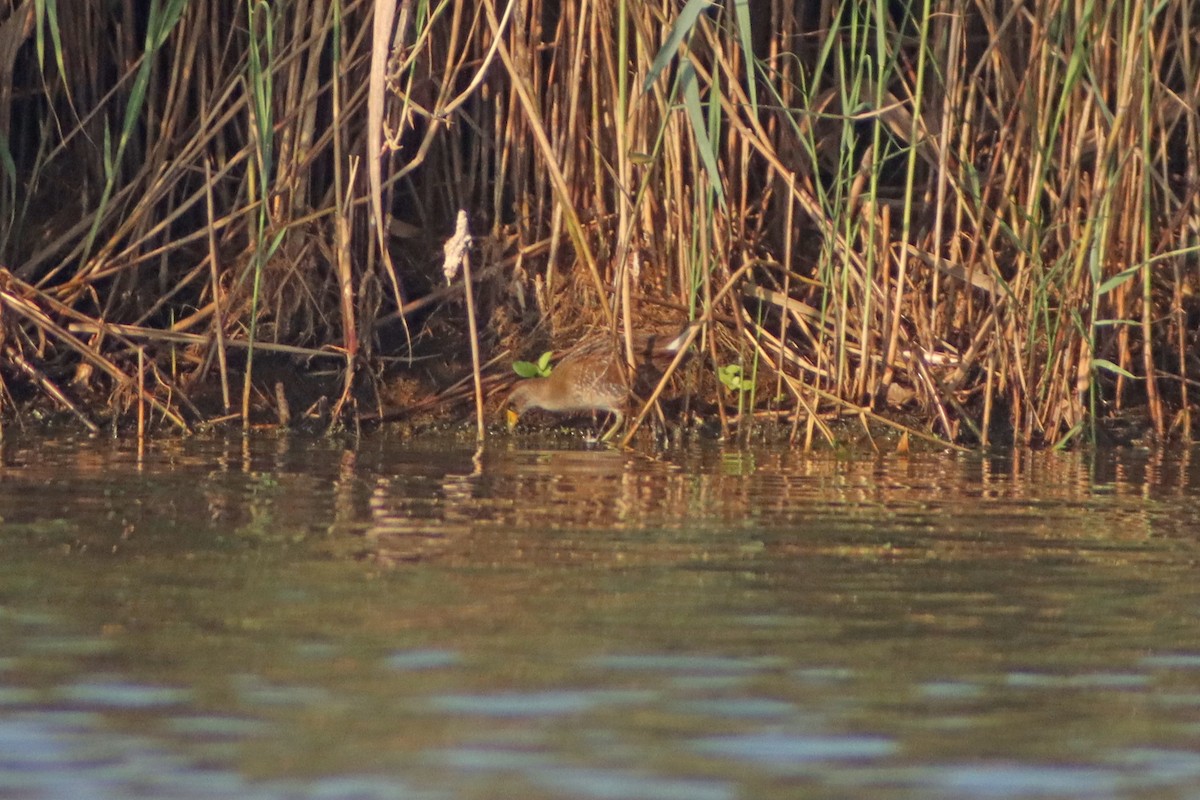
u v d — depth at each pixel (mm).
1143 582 11461
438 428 18938
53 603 10312
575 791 7344
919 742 8094
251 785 7371
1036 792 7461
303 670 8992
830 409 19000
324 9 18922
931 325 19000
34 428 18094
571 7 19250
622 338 18969
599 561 11781
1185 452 18219
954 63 18078
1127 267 18922
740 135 19359
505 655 9336
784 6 19406
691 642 9703
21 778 7430
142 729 8070
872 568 11758
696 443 18297
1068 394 18562
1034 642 9883
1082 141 18109
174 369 18844
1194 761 7895
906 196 18203
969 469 16750
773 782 7504
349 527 12883
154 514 13258
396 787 7363
